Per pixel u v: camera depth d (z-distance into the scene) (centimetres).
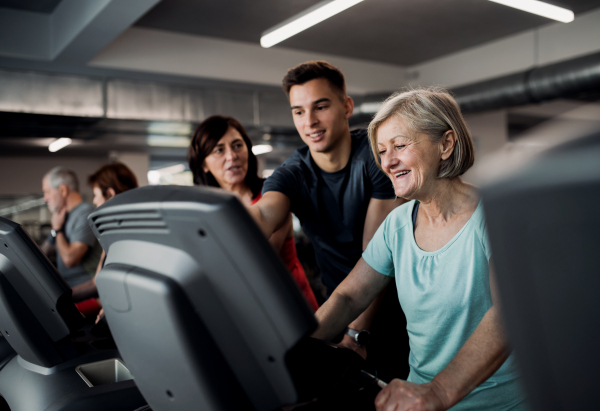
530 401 36
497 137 977
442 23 662
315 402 80
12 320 122
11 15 573
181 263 61
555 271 32
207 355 62
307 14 458
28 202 1140
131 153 1127
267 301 57
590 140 31
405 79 871
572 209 30
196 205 56
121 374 137
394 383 82
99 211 70
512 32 716
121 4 448
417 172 108
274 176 175
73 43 538
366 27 667
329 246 190
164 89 656
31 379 129
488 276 104
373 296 130
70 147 1024
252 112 720
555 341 33
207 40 698
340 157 175
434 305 111
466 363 85
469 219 107
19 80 574
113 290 69
